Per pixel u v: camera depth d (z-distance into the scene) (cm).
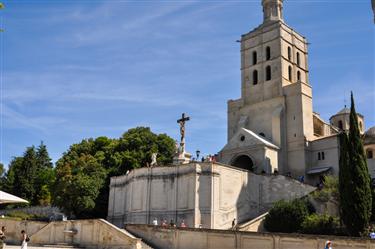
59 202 5928
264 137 6688
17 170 9362
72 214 6206
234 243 3384
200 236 3600
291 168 6331
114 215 5669
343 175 3797
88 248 4075
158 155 6850
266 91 7006
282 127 6538
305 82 7262
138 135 6938
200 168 4856
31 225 5294
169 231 3816
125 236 3741
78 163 6347
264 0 7631
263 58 7219
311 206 4525
